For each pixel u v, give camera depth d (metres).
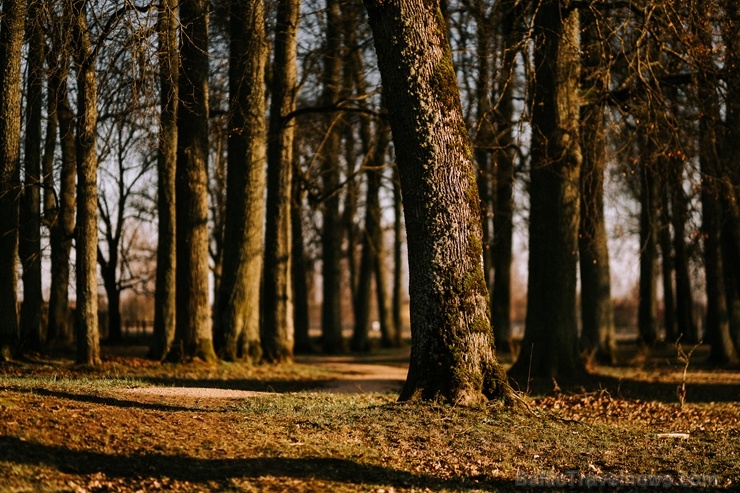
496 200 33.91
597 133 19.62
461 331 11.11
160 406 11.65
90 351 19.14
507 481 8.68
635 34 18.20
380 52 11.30
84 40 17.16
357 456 9.09
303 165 32.03
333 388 19.73
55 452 7.98
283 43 24.66
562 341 20.50
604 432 11.09
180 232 21.89
